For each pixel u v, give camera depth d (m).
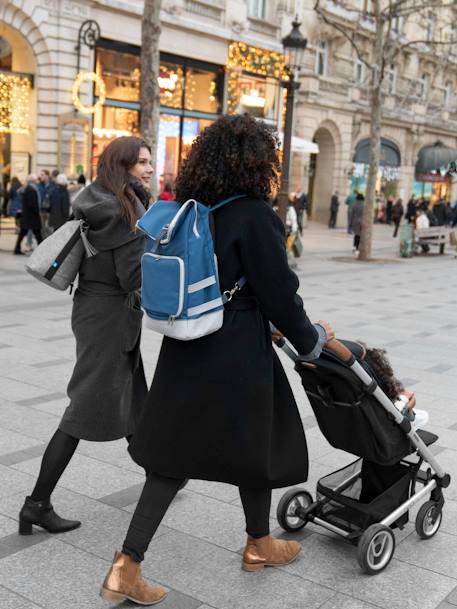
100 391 3.19
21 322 8.12
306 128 31.41
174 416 2.62
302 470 2.81
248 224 2.54
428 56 37.75
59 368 6.19
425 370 6.80
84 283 3.23
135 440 2.74
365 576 3.04
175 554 3.15
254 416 2.62
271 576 3.00
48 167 19.53
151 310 2.52
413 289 12.80
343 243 23.44
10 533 3.27
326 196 34.47
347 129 33.78
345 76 33.66
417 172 39.78
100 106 20.55
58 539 3.23
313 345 2.68
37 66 19.03
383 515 3.16
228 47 24.34
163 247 2.52
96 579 2.91
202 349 2.59
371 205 17.73
